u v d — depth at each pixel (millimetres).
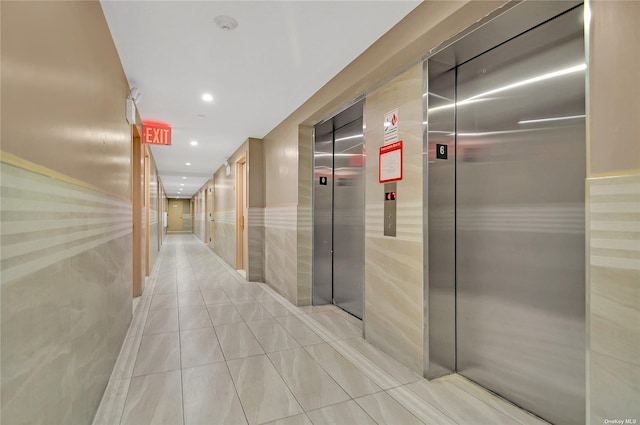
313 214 4172
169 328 3285
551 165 1817
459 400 2023
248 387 2154
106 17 2168
